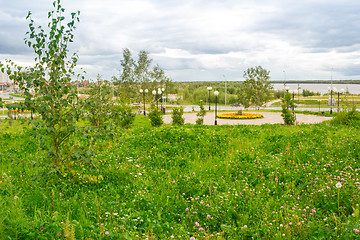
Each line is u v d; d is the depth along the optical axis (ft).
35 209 16.33
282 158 30.17
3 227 12.98
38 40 20.22
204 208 17.78
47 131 20.27
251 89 164.14
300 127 62.80
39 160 28.78
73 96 21.54
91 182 22.09
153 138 39.22
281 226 15.29
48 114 20.26
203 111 84.38
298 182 23.67
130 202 18.58
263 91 164.86
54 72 20.36
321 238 13.79
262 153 33.60
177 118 79.71
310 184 22.44
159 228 15.01
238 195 20.08
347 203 17.81
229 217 17.08
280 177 24.59
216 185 22.02
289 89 97.55
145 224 15.38
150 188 21.70
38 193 19.10
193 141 37.99
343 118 62.80
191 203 19.20
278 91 346.74
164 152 33.32
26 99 20.03
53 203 16.97
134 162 29.76
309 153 31.17
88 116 22.27
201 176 25.55
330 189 19.84
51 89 20.59
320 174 24.11
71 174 22.38
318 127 55.98
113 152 33.30
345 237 13.51
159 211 17.29
